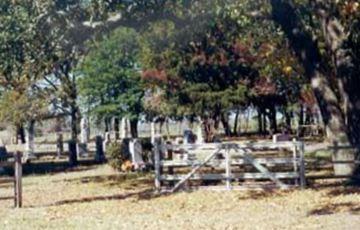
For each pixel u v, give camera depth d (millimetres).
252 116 72500
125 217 14555
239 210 14953
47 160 39000
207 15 19391
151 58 32406
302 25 19594
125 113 40750
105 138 46469
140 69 38812
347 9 18016
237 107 39062
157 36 21766
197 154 23141
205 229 12531
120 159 27672
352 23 18484
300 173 18250
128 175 25109
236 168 21906
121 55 36156
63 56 18047
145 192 19078
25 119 40000
